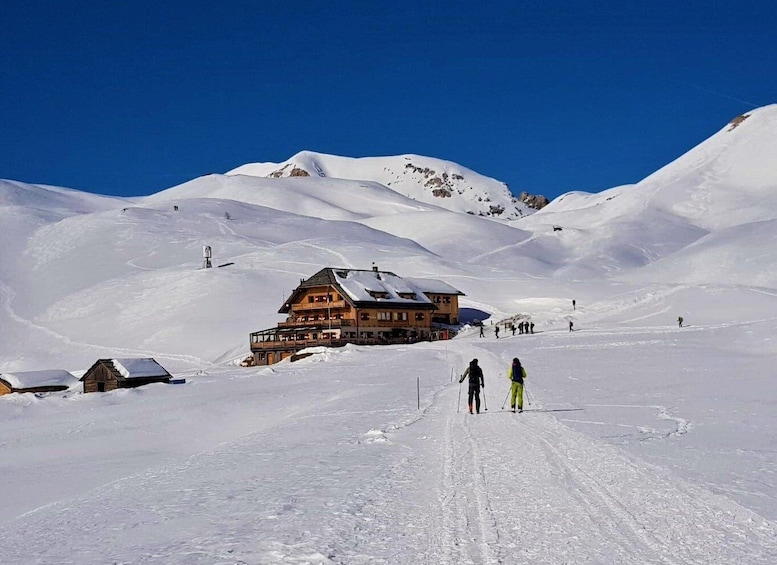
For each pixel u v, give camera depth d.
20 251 174.25
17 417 44.72
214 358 98.56
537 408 27.28
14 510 18.64
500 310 118.94
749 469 14.80
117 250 165.00
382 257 153.25
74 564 10.16
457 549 9.64
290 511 12.48
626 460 15.58
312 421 28.27
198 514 12.93
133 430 34.88
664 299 102.31
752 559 8.91
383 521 11.38
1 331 122.44
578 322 96.25
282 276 135.00
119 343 108.88
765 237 149.88
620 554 9.23
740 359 49.41
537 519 11.03
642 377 40.34
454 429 22.23
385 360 66.50
